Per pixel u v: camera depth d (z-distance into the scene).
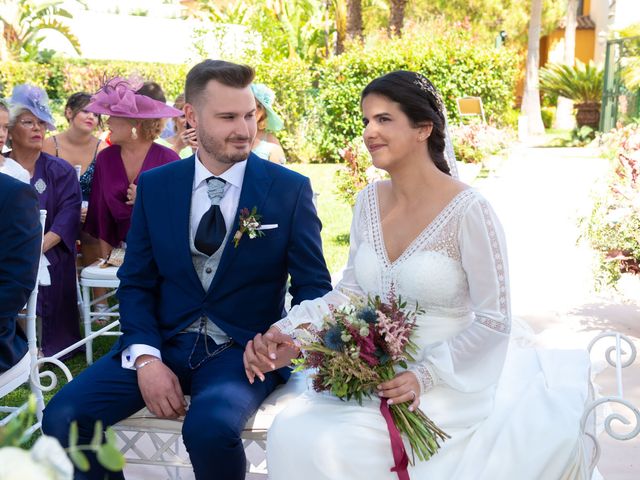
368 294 2.63
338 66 16.83
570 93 22.47
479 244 2.64
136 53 25.88
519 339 3.24
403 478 2.45
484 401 2.67
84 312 5.11
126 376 2.92
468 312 2.77
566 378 2.88
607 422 2.71
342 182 8.73
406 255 2.72
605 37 23.94
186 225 3.08
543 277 6.94
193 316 3.08
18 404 4.49
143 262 3.16
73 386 2.86
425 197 2.75
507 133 16.30
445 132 2.82
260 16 21.28
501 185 12.83
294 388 3.06
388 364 2.55
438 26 21.56
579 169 14.90
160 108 5.19
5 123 4.36
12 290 3.16
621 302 5.91
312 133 17.06
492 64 16.36
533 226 9.17
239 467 2.68
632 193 5.05
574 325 5.61
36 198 3.29
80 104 6.19
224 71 2.97
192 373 3.03
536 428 2.56
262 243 3.07
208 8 22.22
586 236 5.38
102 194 5.23
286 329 2.88
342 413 2.58
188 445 2.65
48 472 1.07
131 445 2.98
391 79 2.69
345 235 9.14
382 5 27.92
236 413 2.68
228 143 2.99
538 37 23.61
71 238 5.19
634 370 4.70
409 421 2.51
